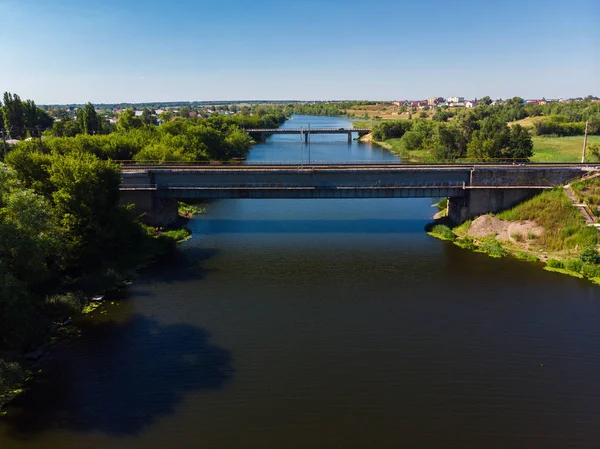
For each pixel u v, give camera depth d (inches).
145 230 2731.3
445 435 1188.5
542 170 2802.7
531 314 1814.7
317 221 3179.1
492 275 2198.6
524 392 1359.5
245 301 1935.3
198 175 2886.3
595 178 2736.2
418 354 1550.2
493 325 1736.0
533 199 2746.1
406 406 1298.0
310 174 2898.6
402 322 1760.6
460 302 1923.0
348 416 1256.2
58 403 1290.6
